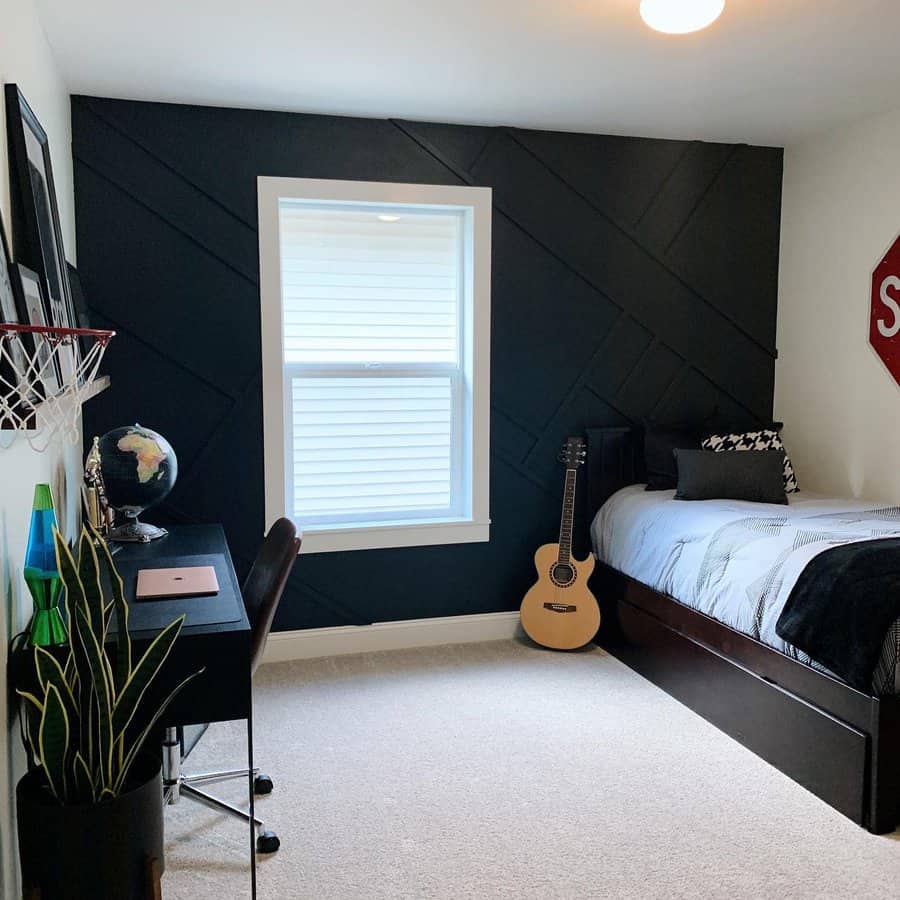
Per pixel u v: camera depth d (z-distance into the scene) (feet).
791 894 6.83
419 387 12.91
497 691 11.09
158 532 9.54
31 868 5.14
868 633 7.75
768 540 9.64
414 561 12.81
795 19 8.57
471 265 12.59
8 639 5.49
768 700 9.02
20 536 5.98
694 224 13.53
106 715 5.16
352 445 12.69
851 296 12.52
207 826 7.85
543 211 12.79
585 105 11.44
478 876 7.07
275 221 11.68
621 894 6.83
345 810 8.13
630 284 13.32
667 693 11.00
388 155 12.07
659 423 13.55
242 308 11.70
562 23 8.65
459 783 8.66
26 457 6.29
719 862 7.27
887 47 9.33
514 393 12.98
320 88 10.64
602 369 13.34
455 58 9.63
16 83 6.86
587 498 13.35
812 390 13.43
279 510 12.07
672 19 7.93
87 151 10.98
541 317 12.98
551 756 9.26
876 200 12.00
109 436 9.29
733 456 11.94
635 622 11.79
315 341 12.41
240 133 11.48
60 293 7.84
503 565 13.24
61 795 5.16
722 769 8.96
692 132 12.87
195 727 9.91
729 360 13.93
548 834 7.71
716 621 10.04
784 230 13.89
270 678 11.55
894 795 7.73
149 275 11.33
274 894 6.82
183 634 5.97
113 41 9.04
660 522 11.53
